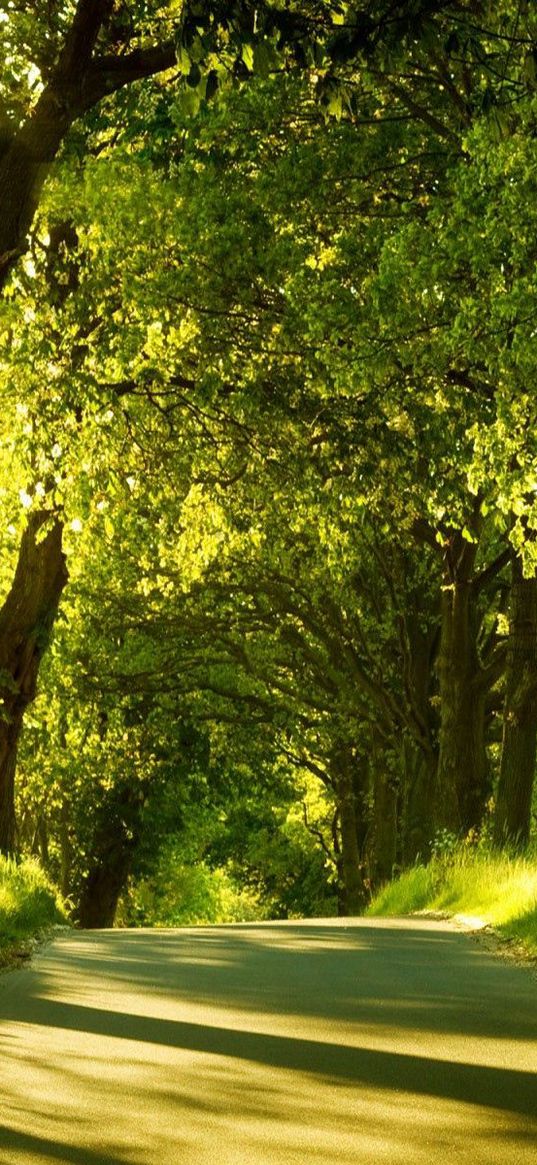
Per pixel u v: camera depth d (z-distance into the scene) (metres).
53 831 50.19
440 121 22.59
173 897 57.25
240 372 22.86
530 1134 6.23
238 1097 7.01
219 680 38.38
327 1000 10.91
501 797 27.00
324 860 52.62
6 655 25.75
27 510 22.42
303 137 22.94
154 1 18.56
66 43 14.58
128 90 22.56
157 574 34.25
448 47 9.69
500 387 17.48
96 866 44.78
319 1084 7.36
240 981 12.32
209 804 44.47
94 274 22.98
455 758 30.42
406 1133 6.24
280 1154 5.87
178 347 22.38
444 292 18.62
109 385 22.83
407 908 24.95
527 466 17.56
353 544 27.69
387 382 21.12
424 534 29.53
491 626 35.66
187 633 36.66
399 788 37.50
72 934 18.81
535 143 17.16
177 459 24.31
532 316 16.78
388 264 18.61
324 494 23.11
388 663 36.00
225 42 9.43
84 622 36.59
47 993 11.29
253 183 22.92
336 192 22.61
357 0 10.03
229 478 24.42
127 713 38.81
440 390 20.91
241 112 22.25
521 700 26.91
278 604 34.78
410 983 12.11
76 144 22.55
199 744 41.03
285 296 22.59
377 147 22.48
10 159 14.51
